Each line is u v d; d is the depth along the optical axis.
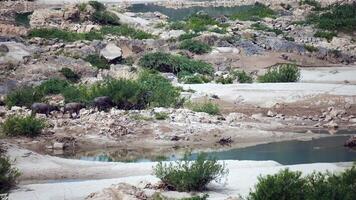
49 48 108.25
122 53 109.38
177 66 101.81
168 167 53.34
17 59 96.06
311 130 74.25
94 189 50.38
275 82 96.06
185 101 81.38
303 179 46.78
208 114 76.75
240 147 67.50
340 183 46.38
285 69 98.00
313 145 68.06
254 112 80.31
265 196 45.06
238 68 108.62
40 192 50.00
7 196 48.25
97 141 67.25
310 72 105.81
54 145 65.56
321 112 80.06
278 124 75.50
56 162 58.84
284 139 70.44
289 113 79.75
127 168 57.66
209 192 49.91
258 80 97.75
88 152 65.19
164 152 65.38
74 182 53.06
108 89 78.75
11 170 53.16
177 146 67.25
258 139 70.06
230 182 52.25
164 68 102.06
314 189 45.47
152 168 54.38
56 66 94.88
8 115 72.62
